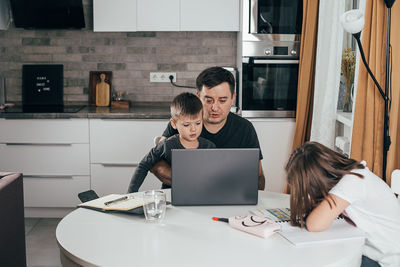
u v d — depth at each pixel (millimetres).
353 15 2463
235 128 2596
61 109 4133
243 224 1804
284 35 3914
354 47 3816
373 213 1842
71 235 1757
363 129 2799
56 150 3947
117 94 4359
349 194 1780
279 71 3959
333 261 1548
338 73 3588
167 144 2322
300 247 1656
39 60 4430
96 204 2072
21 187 2541
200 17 4066
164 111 4051
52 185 3990
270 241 1708
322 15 3625
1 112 3900
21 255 2551
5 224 2299
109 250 1625
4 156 3951
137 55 4418
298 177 1805
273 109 4016
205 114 2488
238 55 4258
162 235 1761
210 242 1695
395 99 2562
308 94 3869
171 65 4441
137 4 4047
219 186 2080
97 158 3959
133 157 3967
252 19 3885
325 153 1846
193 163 2051
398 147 2660
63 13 4160
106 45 4402
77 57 4422
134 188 2314
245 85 3971
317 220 1760
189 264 1519
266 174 4043
